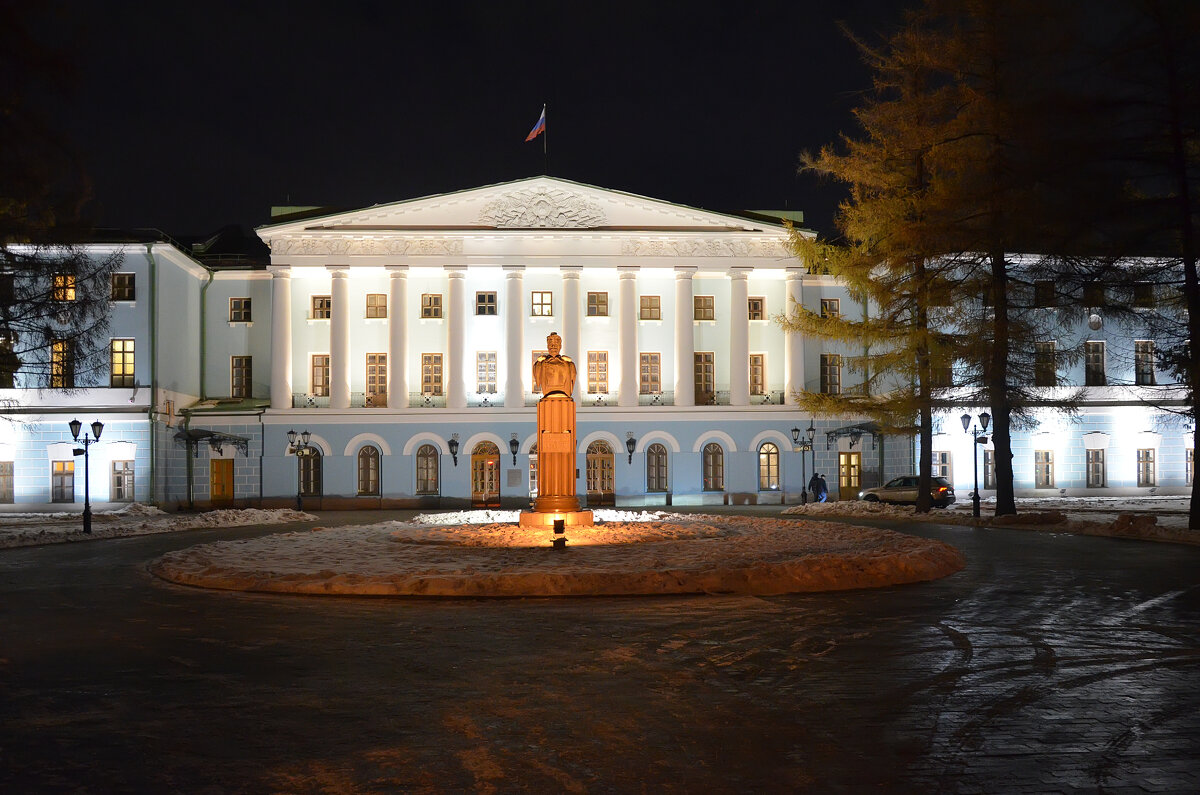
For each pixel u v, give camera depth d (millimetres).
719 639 11258
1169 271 27844
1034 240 29016
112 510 45688
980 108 31234
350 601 14414
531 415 50656
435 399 52094
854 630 11828
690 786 6293
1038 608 13523
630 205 52062
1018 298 32281
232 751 7098
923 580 16609
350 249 51062
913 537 21531
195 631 12047
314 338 52375
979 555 21219
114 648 11008
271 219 53781
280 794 6195
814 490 47625
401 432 50594
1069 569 18359
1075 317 30047
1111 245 26641
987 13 31188
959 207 31609
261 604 14227
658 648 10750
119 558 22906
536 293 52875
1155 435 50688
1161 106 25703
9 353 29266
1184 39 25094
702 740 7293
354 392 52062
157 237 47594
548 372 25828
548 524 24859
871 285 34688
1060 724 7715
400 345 50969
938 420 49344
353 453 50438
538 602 14148
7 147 25500
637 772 6574
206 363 53094
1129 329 30000
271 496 49812
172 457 48688
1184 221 25953
